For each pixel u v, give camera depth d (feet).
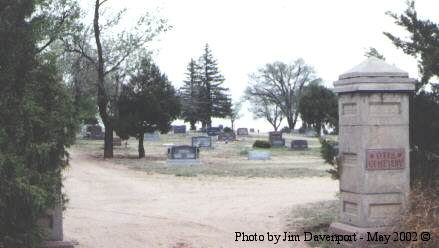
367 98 33.65
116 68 139.44
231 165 112.16
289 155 146.51
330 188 72.43
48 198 27.89
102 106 132.98
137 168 103.76
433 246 28.96
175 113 134.51
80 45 131.64
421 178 35.58
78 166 107.65
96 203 58.34
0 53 27.30
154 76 132.46
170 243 36.24
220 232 40.55
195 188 73.20
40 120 27.58
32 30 28.32
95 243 35.68
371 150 33.71
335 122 41.91
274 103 354.74
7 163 25.80
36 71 28.60
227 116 374.84
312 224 42.80
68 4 101.96
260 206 55.52
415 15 38.55
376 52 39.93
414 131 37.76
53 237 31.04
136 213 50.57
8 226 27.09
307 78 350.23
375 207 33.78
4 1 27.37
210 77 362.94
